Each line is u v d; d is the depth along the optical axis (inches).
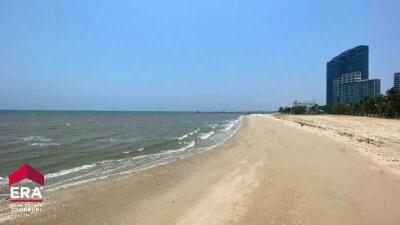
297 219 359.9
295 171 606.2
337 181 526.9
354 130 1744.6
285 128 1929.1
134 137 1579.7
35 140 1413.6
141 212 397.7
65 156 928.3
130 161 829.8
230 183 530.3
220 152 925.2
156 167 713.6
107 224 360.8
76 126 2600.9
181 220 366.0
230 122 3602.4
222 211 390.0
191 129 2260.1
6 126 2534.5
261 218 363.6
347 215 372.2
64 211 406.0
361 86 7628.0
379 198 435.5
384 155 798.5
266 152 865.5
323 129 1820.9
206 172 639.8
